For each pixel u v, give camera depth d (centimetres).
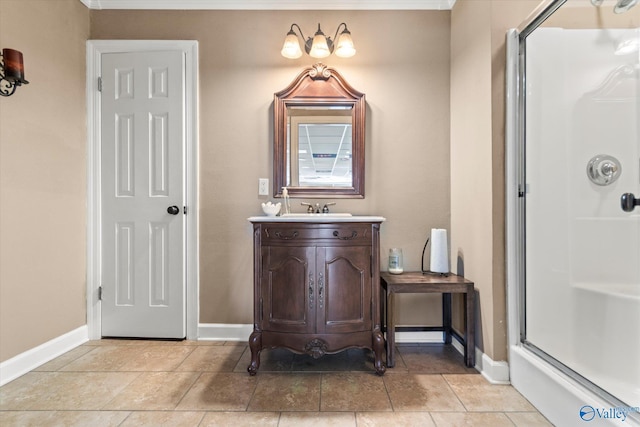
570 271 173
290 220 192
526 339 180
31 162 200
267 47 244
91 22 244
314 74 239
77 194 234
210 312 243
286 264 193
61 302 220
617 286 160
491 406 163
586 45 175
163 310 241
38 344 204
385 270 243
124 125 243
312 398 170
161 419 153
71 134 229
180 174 241
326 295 192
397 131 243
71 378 188
